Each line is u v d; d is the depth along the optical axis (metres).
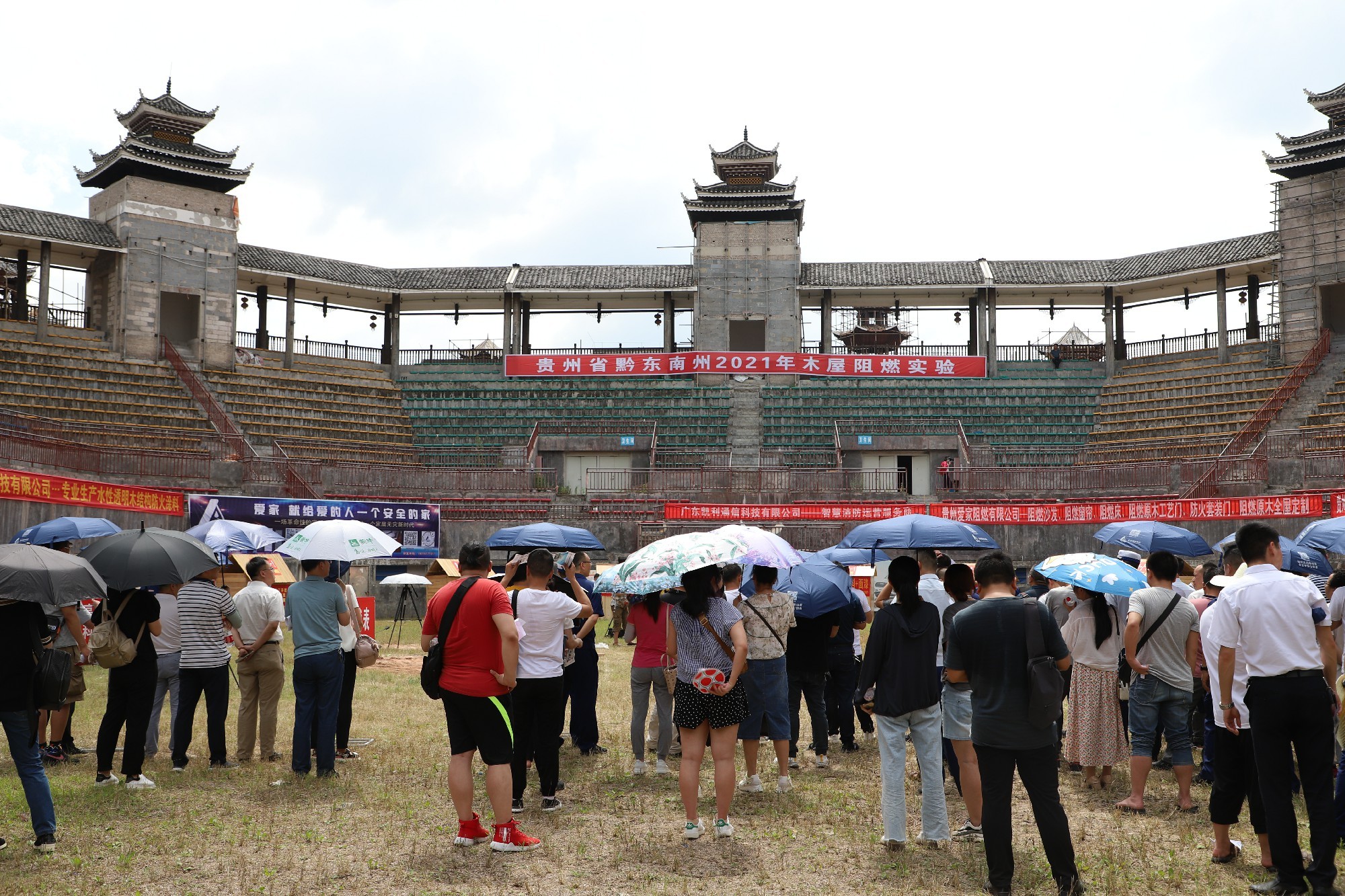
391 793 9.80
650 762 11.45
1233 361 45.75
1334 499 29.39
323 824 8.68
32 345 41.03
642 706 10.82
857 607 11.99
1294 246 43.06
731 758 8.39
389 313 52.69
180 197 45.53
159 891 6.97
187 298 46.41
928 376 49.47
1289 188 43.28
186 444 39.25
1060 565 9.82
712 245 51.97
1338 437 35.19
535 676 9.23
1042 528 34.34
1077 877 6.92
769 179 53.91
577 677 12.01
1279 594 7.00
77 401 38.50
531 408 48.72
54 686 7.81
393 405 48.44
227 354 46.19
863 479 40.53
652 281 52.12
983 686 7.01
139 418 39.47
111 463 32.12
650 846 8.11
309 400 46.00
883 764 8.17
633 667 10.88
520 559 10.64
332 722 10.46
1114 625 10.15
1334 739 7.06
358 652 11.39
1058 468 37.28
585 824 8.80
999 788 6.97
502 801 7.88
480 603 7.92
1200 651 9.77
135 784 9.79
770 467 43.81
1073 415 46.31
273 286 50.16
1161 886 7.20
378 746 12.27
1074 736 10.23
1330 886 6.77
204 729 13.59
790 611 10.11
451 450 45.62
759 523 36.69
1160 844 8.26
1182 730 9.28
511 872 7.42
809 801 9.63
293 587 10.63
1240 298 47.88
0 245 42.69
